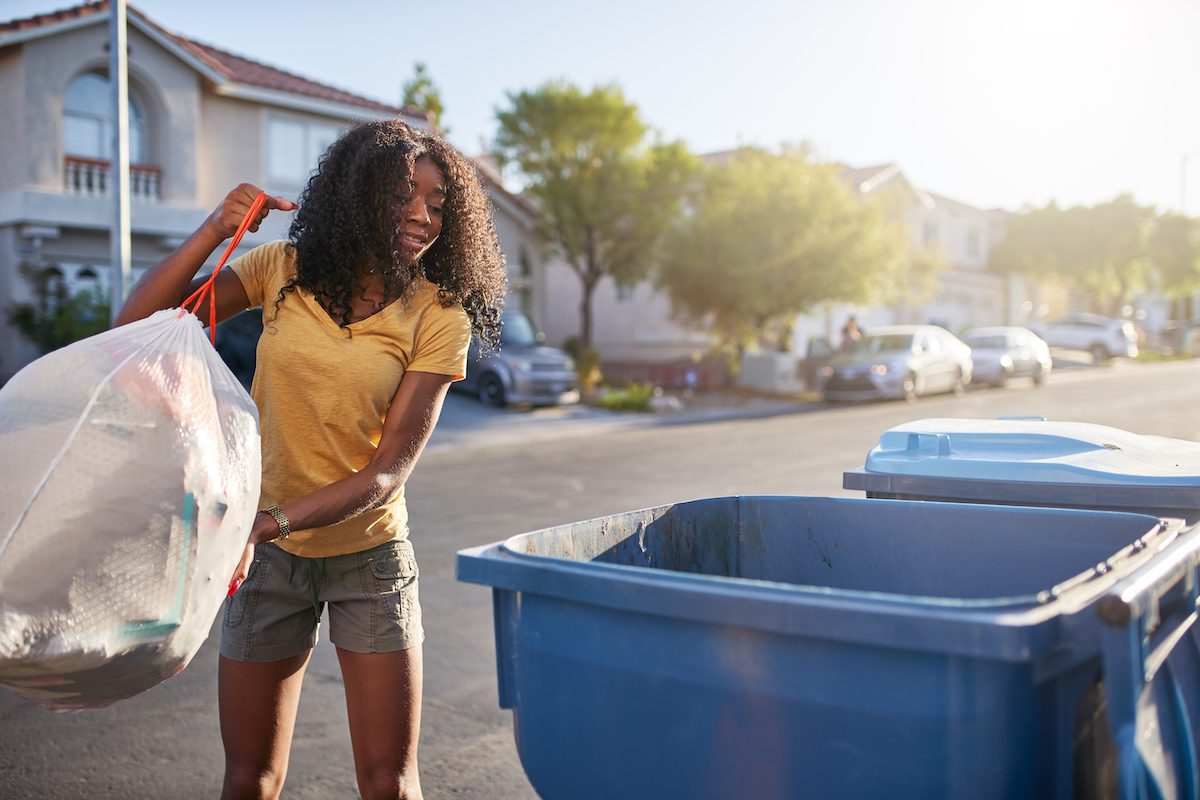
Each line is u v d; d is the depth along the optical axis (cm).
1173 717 157
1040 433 283
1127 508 246
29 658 130
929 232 3462
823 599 129
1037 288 4288
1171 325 3938
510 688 167
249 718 199
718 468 1007
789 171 1983
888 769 127
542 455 1155
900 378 1786
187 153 1689
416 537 673
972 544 210
